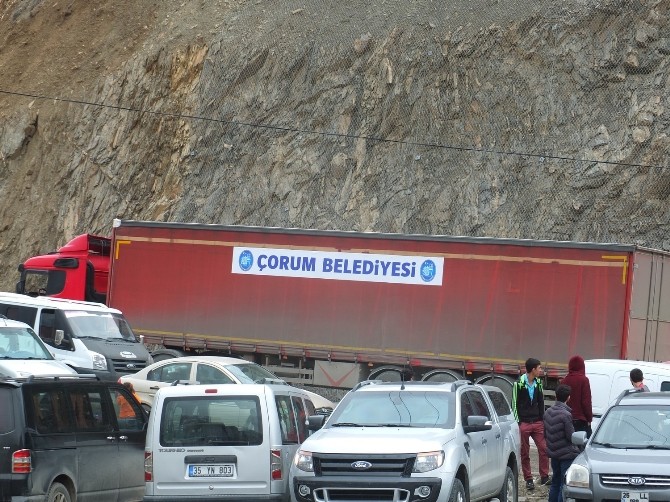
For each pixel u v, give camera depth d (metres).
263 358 32.69
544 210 41.16
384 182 43.84
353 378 31.31
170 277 33.28
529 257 29.72
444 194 42.59
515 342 29.61
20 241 49.69
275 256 32.28
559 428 16.38
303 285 31.91
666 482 13.00
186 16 52.78
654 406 14.69
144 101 50.25
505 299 29.83
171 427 14.68
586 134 41.97
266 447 14.47
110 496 15.32
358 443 13.58
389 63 46.16
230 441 14.52
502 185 42.16
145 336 33.28
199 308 32.91
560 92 43.12
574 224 40.62
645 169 40.66
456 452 13.60
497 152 42.91
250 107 48.09
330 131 46.06
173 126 49.16
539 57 44.00
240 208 45.88
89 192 49.44
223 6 52.59
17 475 13.62
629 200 40.38
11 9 57.78
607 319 28.84
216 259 32.91
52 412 14.39
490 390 16.75
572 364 18.36
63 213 49.47
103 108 50.94
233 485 14.42
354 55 47.19
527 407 19.25
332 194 44.47
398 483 13.22
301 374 31.94
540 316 29.44
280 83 48.06
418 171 43.62
